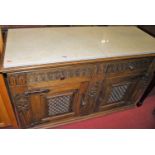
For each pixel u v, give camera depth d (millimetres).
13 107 1043
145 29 1584
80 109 1301
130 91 1420
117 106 1522
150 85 1439
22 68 790
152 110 1642
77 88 1086
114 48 1070
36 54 878
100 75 1070
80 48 1012
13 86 873
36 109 1099
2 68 766
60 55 900
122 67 1100
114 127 1394
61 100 1133
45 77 900
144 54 1080
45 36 1107
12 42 972
